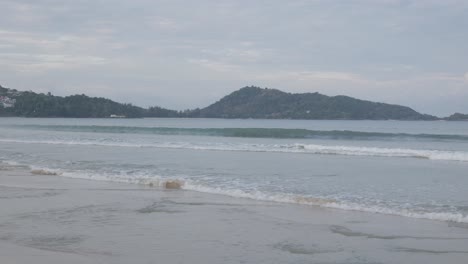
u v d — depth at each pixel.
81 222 10.44
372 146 36.72
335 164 23.09
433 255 8.25
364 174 19.19
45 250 8.21
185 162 23.34
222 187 15.42
